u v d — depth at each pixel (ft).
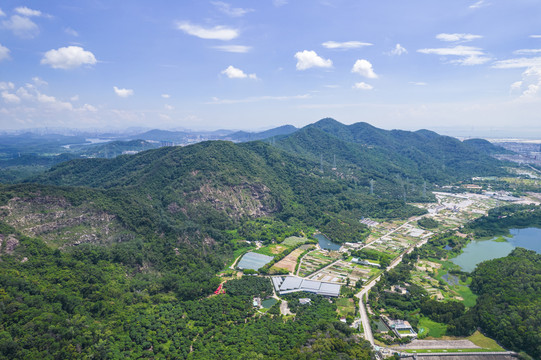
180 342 608.19
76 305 627.87
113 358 540.52
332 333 618.85
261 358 554.05
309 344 589.32
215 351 582.35
